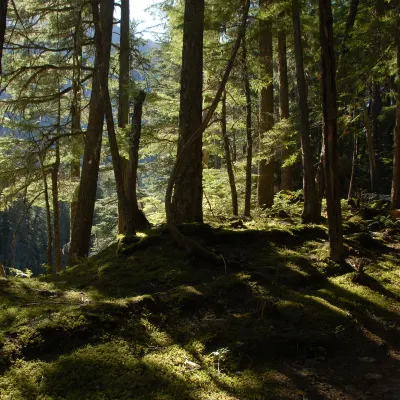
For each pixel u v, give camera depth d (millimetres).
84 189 9781
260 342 4004
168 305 4590
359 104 10531
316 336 4250
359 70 9539
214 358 3691
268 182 12375
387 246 8000
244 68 9016
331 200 6520
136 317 4191
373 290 5805
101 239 15969
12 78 9422
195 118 7035
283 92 13516
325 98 6223
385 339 4520
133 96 7375
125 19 10906
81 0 8281
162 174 12453
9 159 10539
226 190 13180
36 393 2910
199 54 7055
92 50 10312
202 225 6586
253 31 7742
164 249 6074
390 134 21969
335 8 13211
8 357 3246
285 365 3811
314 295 5383
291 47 13070
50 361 3340
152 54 11875
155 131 10602
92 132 9781
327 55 6098
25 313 3951
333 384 3568
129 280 5254
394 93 11984
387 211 11227
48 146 10562
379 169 20844
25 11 9398
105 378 3189
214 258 5777
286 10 7785
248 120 9594
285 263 6164
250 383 3416
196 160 7027
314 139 19672
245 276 5422
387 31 9367
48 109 11164
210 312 4625
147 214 13508
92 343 3670
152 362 3486
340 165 20797
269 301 4816
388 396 3434
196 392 3172
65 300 4473
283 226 7949
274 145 10594
